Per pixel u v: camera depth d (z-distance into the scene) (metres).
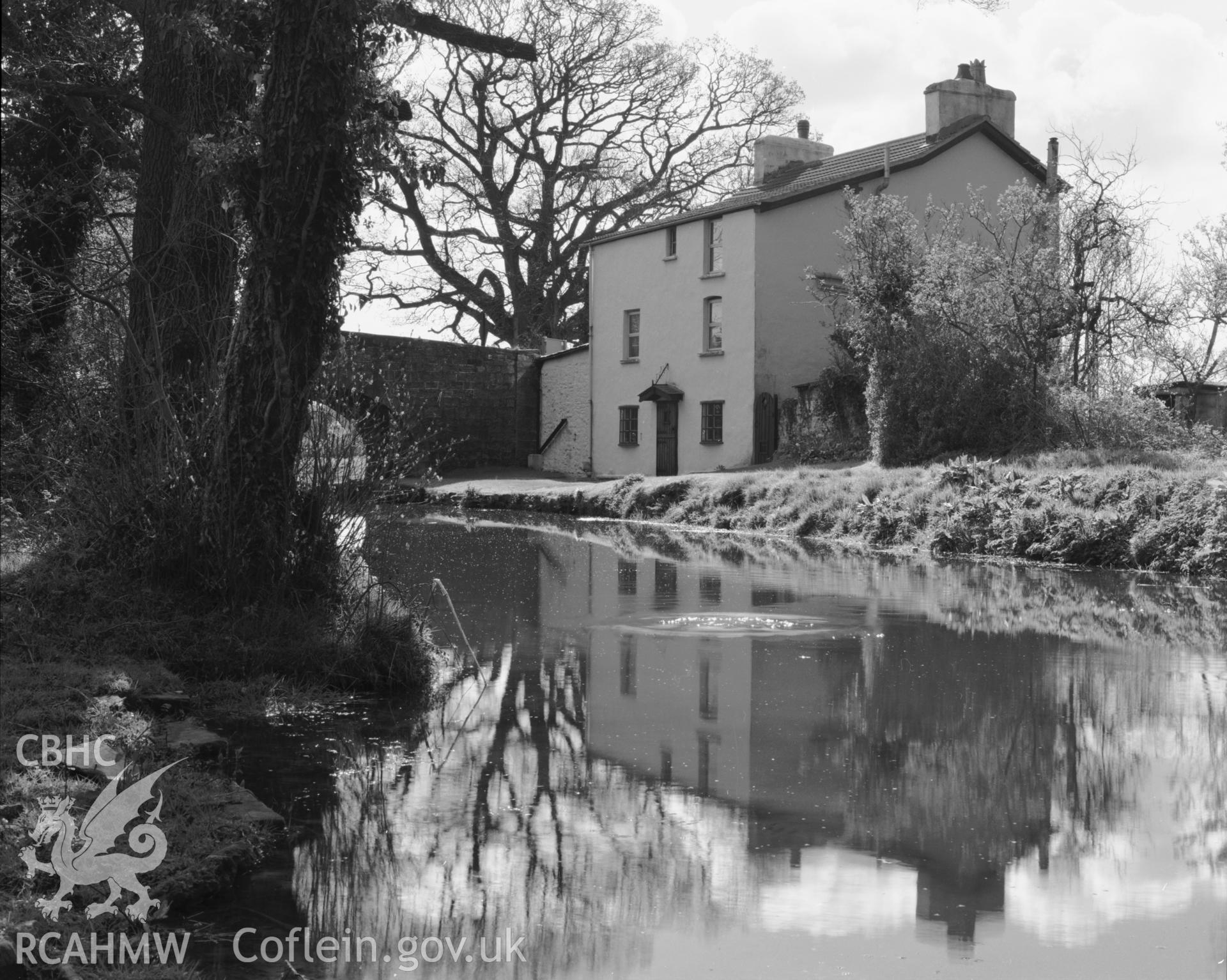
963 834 5.77
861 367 30.30
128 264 11.82
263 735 7.58
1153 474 19.11
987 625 12.10
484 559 18.81
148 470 9.94
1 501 10.98
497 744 7.43
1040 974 4.26
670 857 5.44
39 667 7.83
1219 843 5.66
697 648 10.88
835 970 4.29
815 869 5.33
